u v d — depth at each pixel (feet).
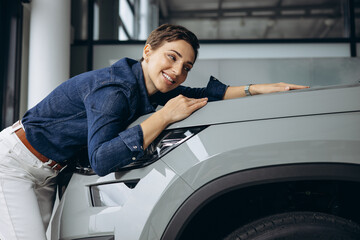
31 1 12.78
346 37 14.70
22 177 3.81
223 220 3.44
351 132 2.87
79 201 3.40
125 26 15.05
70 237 3.26
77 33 14.98
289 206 3.42
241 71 14.57
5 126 12.43
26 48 14.15
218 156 3.02
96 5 15.08
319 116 2.97
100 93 3.45
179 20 15.03
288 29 14.80
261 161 2.95
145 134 3.18
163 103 5.05
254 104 3.14
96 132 3.30
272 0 14.98
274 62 14.56
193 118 3.25
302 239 2.93
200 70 14.61
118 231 3.12
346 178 2.84
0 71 12.46
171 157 3.17
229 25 14.88
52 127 3.72
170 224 3.04
